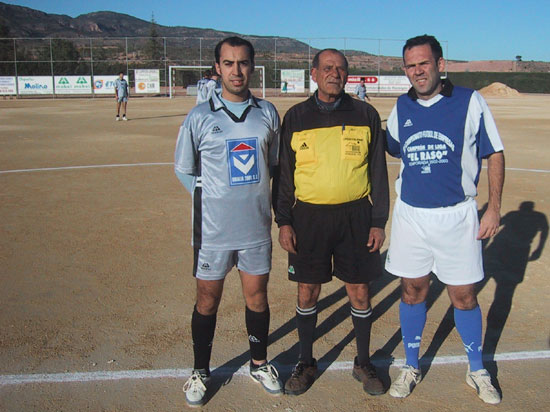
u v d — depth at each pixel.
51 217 7.16
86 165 11.28
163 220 7.07
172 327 4.12
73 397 3.23
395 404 3.19
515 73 63.31
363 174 3.24
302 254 3.31
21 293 4.71
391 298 4.70
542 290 4.86
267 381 3.29
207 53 52.50
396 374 3.52
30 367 3.54
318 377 3.49
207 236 3.16
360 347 3.38
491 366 3.59
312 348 3.76
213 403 3.20
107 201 8.09
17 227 6.69
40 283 4.94
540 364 3.61
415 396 3.27
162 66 48.75
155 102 36.94
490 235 3.13
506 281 5.07
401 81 45.19
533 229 6.72
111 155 12.75
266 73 48.38
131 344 3.86
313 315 3.40
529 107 33.44
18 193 8.57
